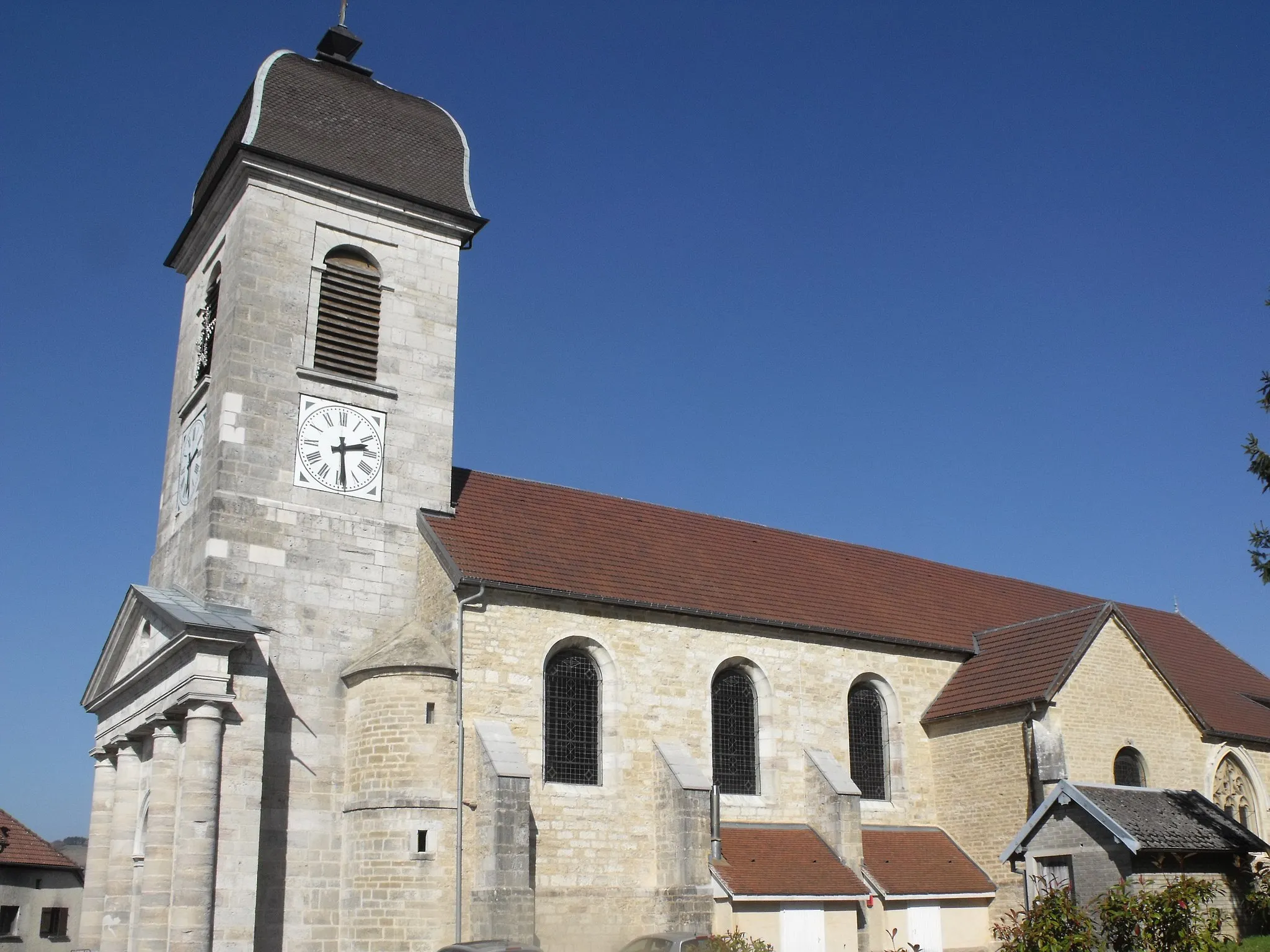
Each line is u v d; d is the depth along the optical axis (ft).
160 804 86.79
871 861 104.83
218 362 102.42
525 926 86.22
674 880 95.25
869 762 115.75
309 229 106.52
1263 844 86.17
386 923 86.43
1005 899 107.24
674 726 102.58
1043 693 107.45
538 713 95.76
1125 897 63.10
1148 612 147.33
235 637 86.63
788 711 109.91
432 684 92.07
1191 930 61.52
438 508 106.22
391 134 113.60
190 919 81.00
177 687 87.66
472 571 96.32
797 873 98.43
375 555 101.40
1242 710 127.03
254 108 106.63
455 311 112.78
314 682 95.25
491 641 95.35
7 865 154.10
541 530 109.50
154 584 107.24
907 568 139.03
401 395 107.45
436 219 113.19
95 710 107.45
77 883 162.91
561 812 94.53
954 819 113.91
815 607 117.08
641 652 102.89
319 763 93.30
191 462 103.96
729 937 87.35
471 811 90.38
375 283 109.29
